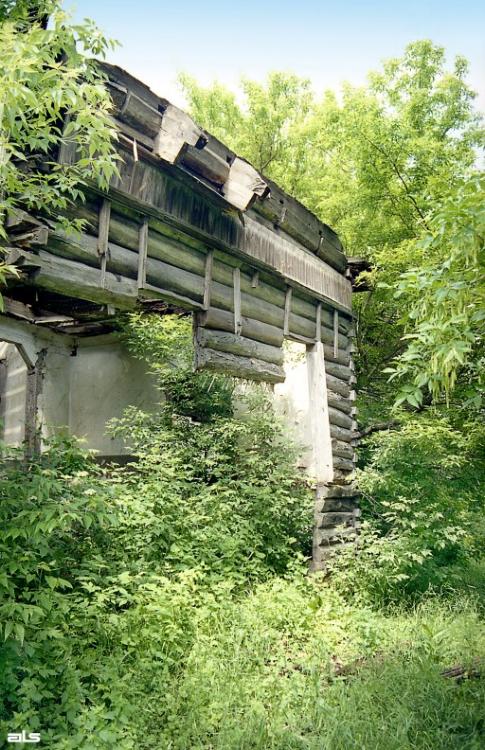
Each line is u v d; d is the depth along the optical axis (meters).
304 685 4.12
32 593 3.70
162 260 5.04
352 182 11.87
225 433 7.74
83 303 7.15
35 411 8.70
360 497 8.41
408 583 7.07
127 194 4.50
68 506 3.87
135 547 5.31
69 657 3.76
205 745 3.45
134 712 3.56
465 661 4.71
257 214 6.31
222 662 4.29
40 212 3.97
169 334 8.38
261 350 6.23
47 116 3.87
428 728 3.57
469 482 8.34
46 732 3.25
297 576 6.22
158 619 4.39
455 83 10.86
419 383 4.01
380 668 4.42
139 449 7.53
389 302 10.54
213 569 5.77
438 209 4.07
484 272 3.85
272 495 7.14
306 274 7.18
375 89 11.36
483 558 8.66
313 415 7.42
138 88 4.57
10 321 8.48
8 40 3.13
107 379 9.47
